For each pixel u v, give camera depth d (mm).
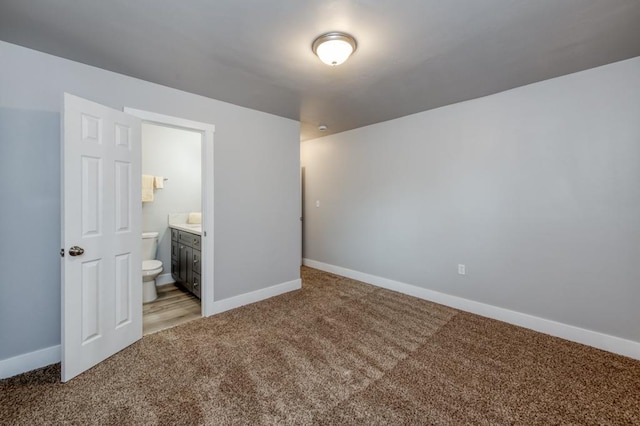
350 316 2900
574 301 2418
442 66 2227
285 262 3656
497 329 2629
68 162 1830
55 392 1728
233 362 2062
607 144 2244
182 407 1611
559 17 1624
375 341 2389
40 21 1657
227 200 3049
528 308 2660
